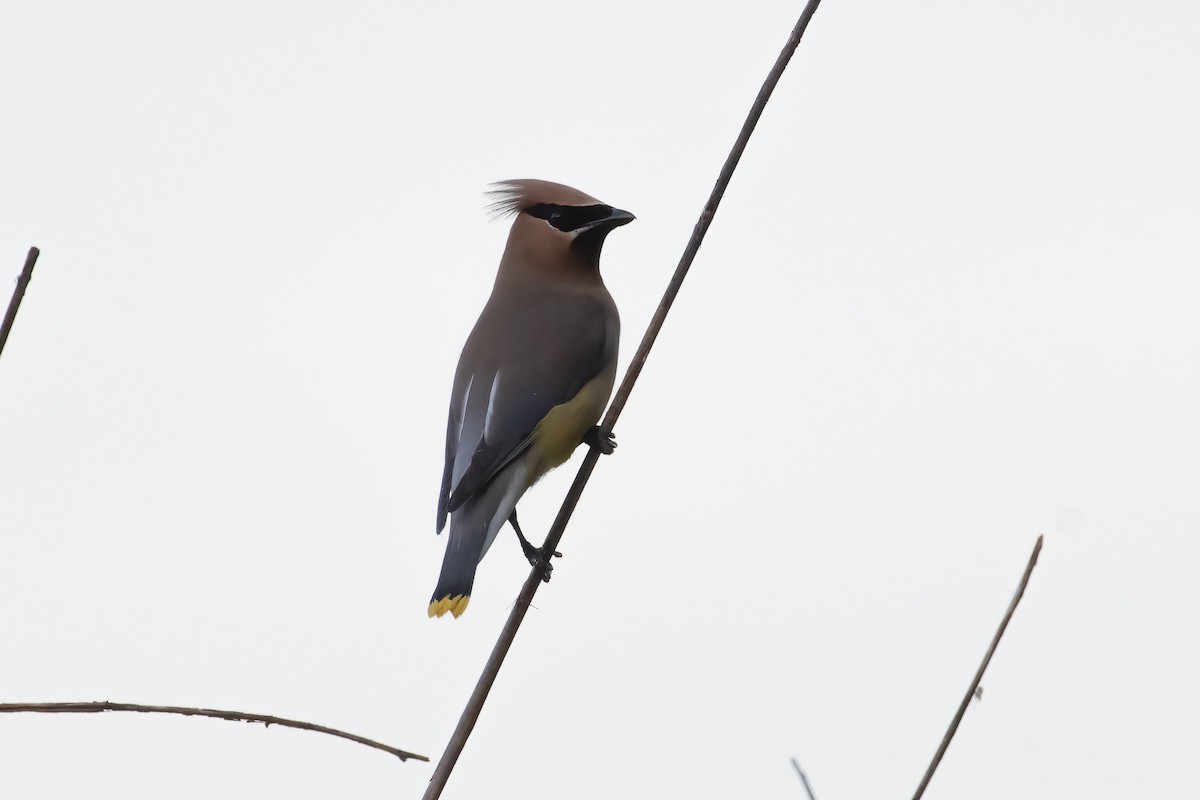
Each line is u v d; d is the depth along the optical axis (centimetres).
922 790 555
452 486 1013
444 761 668
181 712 409
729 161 839
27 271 407
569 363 1066
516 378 1049
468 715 688
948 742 562
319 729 424
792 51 834
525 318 1092
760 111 841
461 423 1049
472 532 997
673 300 845
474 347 1095
